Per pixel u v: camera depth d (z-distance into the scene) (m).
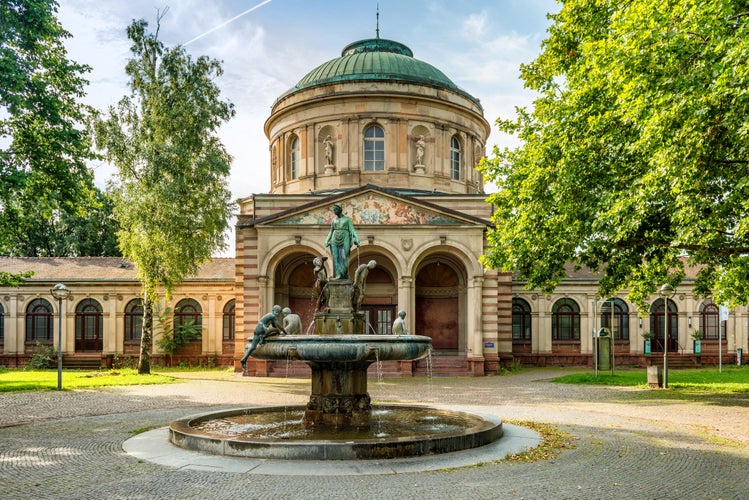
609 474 9.20
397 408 15.55
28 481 8.88
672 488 8.46
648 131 12.84
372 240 32.19
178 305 42.19
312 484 8.48
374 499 7.82
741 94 10.96
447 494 8.03
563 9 20.33
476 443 10.91
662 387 23.89
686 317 42.22
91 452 10.97
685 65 12.77
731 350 42.38
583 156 18.05
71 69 23.81
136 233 32.06
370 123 38.12
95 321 42.06
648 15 13.29
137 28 33.00
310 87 39.28
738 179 13.43
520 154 22.66
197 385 26.25
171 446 11.16
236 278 35.91
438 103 39.03
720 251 17.31
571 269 43.97
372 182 37.75
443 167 39.06
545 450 10.86
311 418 12.91
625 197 15.68
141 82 32.94
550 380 28.53
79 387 25.20
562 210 18.38
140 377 30.23
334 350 11.38
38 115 22.53
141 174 32.09
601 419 15.35
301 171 39.38
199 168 32.53
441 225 32.25
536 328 42.19
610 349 34.78
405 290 32.00
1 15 21.23
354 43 46.00
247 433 12.14
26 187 22.81
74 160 23.92
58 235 55.38
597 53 16.92
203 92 33.53
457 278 36.91
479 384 26.61
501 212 22.48
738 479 8.98
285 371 31.81
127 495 8.06
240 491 8.16
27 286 41.56
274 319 12.12
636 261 19.52
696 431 13.33
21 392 23.25
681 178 13.12
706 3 11.88
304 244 32.34
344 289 13.43
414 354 12.11
